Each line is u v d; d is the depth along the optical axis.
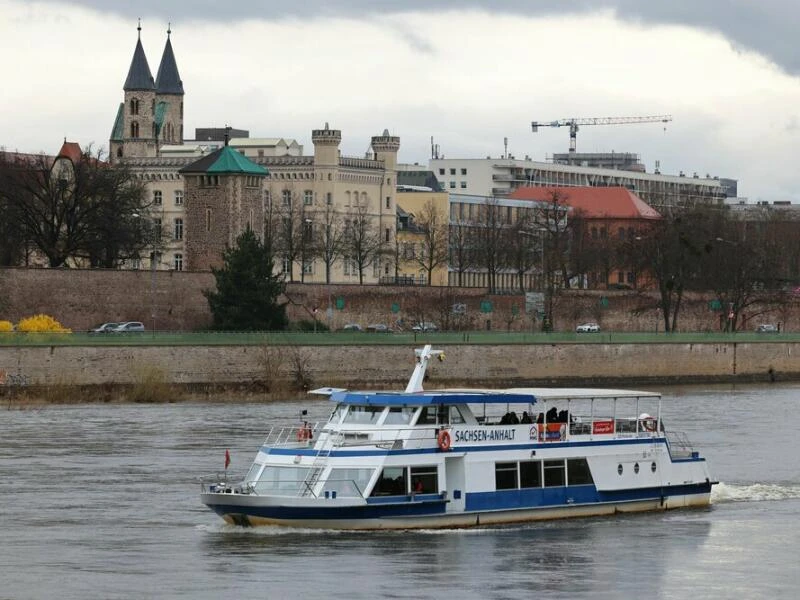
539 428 184.00
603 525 184.50
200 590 153.00
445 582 156.38
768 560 168.75
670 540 177.38
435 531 176.88
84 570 161.12
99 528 181.38
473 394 181.12
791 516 193.12
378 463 174.38
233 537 174.62
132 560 164.75
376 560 164.12
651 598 153.12
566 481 185.62
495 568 162.00
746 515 193.50
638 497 191.75
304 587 153.75
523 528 180.75
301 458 177.00
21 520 186.50
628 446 191.12
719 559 168.88
